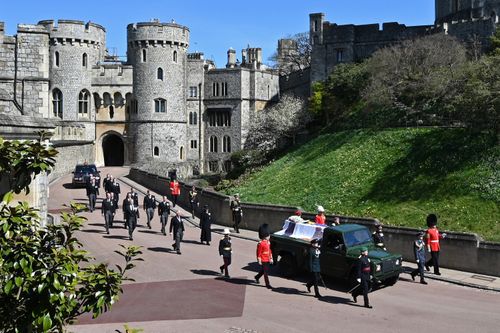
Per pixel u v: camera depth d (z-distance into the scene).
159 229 27.56
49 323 6.55
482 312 14.87
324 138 47.03
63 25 68.75
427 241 19.09
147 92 72.94
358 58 62.59
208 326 13.60
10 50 32.31
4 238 6.61
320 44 64.25
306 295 16.48
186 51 76.62
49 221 20.69
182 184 37.25
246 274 19.02
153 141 73.12
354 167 36.03
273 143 62.53
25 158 7.13
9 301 6.68
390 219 27.25
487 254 19.06
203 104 82.38
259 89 82.31
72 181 41.28
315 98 56.41
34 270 6.63
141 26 72.56
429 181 29.64
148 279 18.08
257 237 25.97
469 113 31.91
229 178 63.06
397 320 14.10
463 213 25.70
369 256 16.67
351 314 14.60
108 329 13.29
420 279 18.31
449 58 41.47
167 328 13.43
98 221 28.62
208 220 24.19
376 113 43.84
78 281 7.40
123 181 49.62
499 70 31.48
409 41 47.59
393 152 35.59
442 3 59.81
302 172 39.84
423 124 38.00
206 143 82.56
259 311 14.83
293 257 18.38
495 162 28.56
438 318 14.29
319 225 18.81
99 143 74.44
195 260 20.92
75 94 69.69
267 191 38.50
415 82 41.16
